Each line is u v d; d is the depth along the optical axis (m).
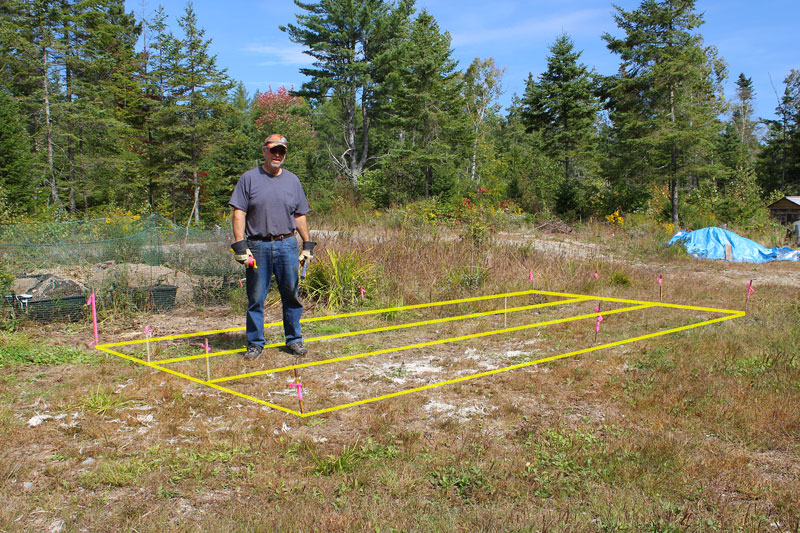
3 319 6.08
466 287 8.76
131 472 3.06
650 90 25.62
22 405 3.99
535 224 20.77
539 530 2.55
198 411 3.97
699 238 15.41
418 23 28.78
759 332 6.10
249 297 5.22
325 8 35.56
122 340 5.88
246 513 2.70
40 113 26.41
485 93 39.84
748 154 46.56
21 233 10.15
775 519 2.67
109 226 13.17
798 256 14.50
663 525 2.57
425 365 5.21
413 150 27.72
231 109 25.45
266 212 5.03
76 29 26.56
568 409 4.09
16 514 2.61
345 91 36.66
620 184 27.05
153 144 24.33
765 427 3.67
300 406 3.96
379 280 8.53
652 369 4.92
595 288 9.32
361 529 2.56
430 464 3.23
